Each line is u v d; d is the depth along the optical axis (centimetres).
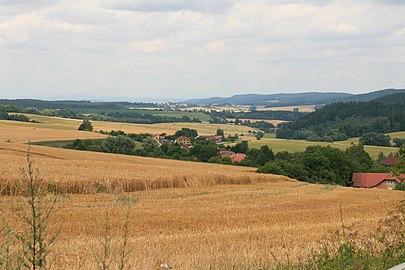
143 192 4200
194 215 2744
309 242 1789
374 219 2725
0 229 779
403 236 1247
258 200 3950
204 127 19400
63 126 13962
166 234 2027
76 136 11350
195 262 1143
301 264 1126
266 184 5931
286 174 8819
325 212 3142
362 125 16212
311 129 17612
